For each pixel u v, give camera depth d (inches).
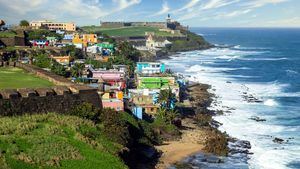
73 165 2524.6
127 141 3174.2
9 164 2363.4
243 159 3494.1
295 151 3713.1
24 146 2588.6
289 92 6501.0
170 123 4121.6
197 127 4347.9
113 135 3080.7
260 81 7632.9
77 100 3481.8
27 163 2426.2
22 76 4183.1
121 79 5364.2
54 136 2773.1
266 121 4692.4
